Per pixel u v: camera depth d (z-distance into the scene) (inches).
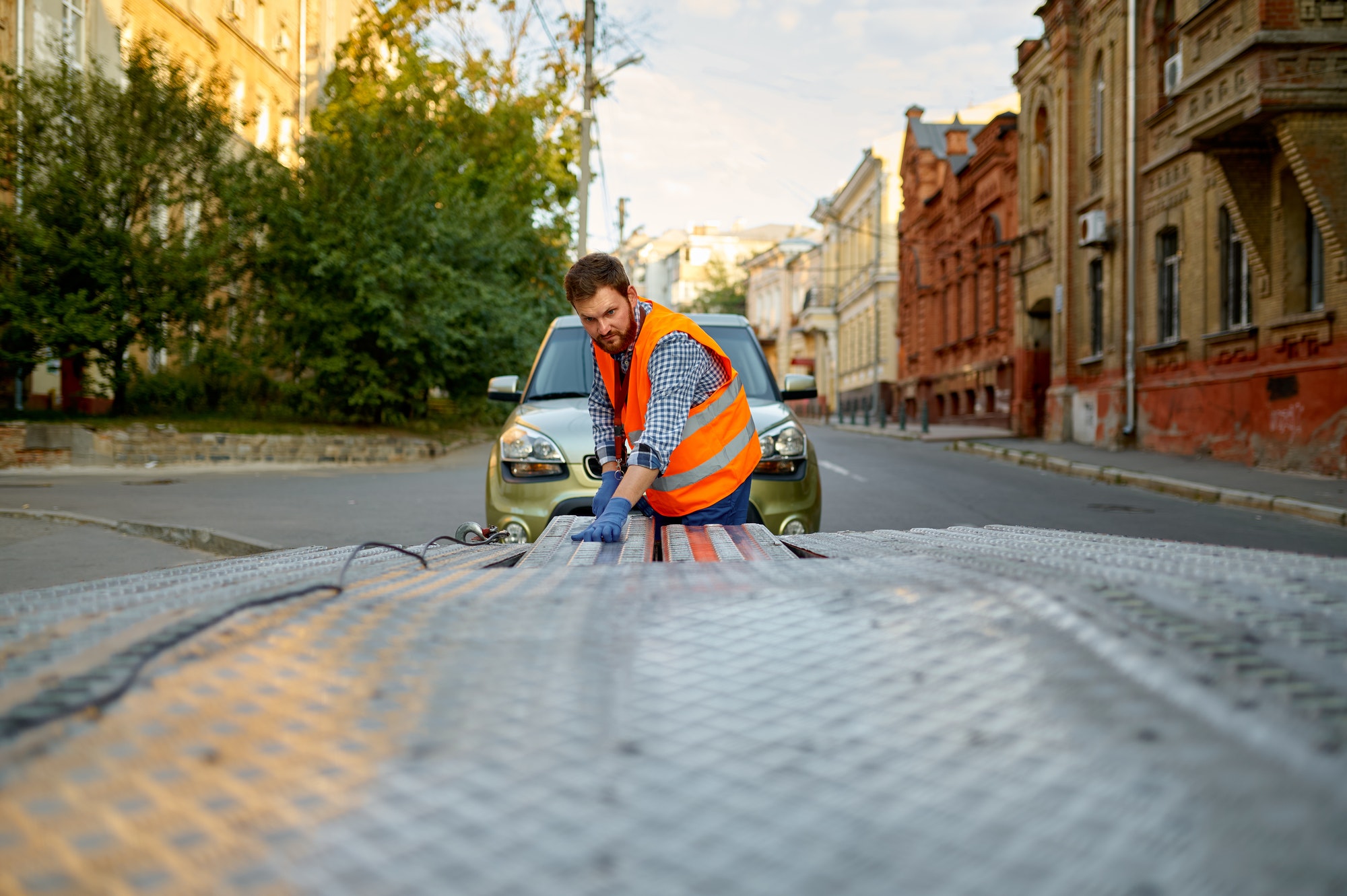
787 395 219.6
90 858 13.2
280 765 16.7
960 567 38.6
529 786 16.1
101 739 17.3
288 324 643.5
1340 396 445.7
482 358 719.1
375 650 24.5
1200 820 14.0
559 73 1003.3
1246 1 444.1
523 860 13.5
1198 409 573.9
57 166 539.2
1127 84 662.5
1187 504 404.5
